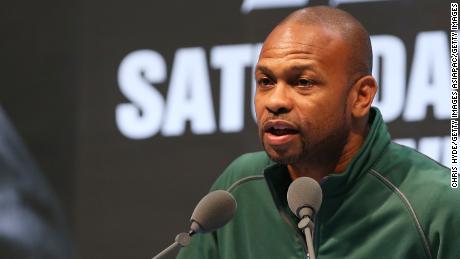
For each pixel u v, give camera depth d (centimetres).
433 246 562
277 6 1049
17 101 1112
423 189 573
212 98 1051
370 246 571
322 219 582
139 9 1088
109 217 1066
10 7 1129
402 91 997
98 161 1077
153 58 1076
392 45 1008
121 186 1066
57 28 1116
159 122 1063
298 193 516
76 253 1069
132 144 1070
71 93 1098
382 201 577
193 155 1049
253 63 1046
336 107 551
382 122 592
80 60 1101
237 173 632
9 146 1100
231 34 1056
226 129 1042
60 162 1089
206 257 620
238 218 614
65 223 1075
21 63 1119
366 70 567
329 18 561
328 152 566
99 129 1083
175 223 1049
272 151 550
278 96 541
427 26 1005
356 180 580
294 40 547
